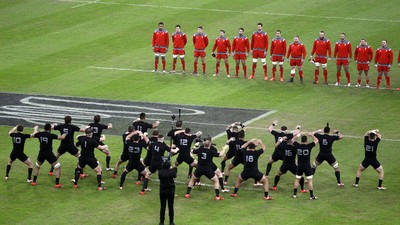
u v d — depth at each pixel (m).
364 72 122.25
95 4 158.12
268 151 96.31
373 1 156.00
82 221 77.19
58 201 82.12
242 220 77.44
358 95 115.94
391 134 100.88
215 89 118.69
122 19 149.50
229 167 87.38
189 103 113.06
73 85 120.62
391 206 80.88
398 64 119.69
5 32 144.50
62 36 142.25
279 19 147.00
